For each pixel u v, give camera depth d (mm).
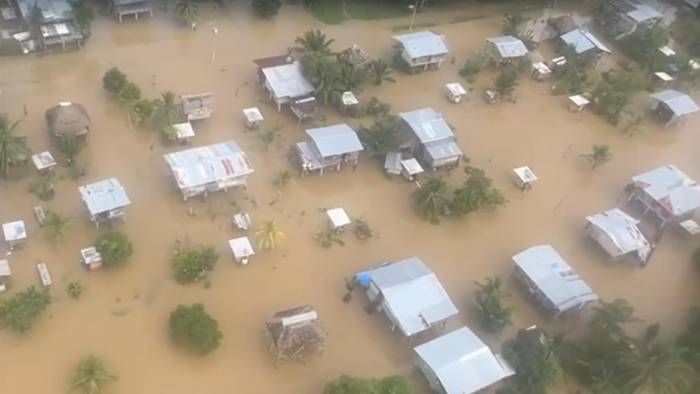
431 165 52219
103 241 41312
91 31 59000
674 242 51531
